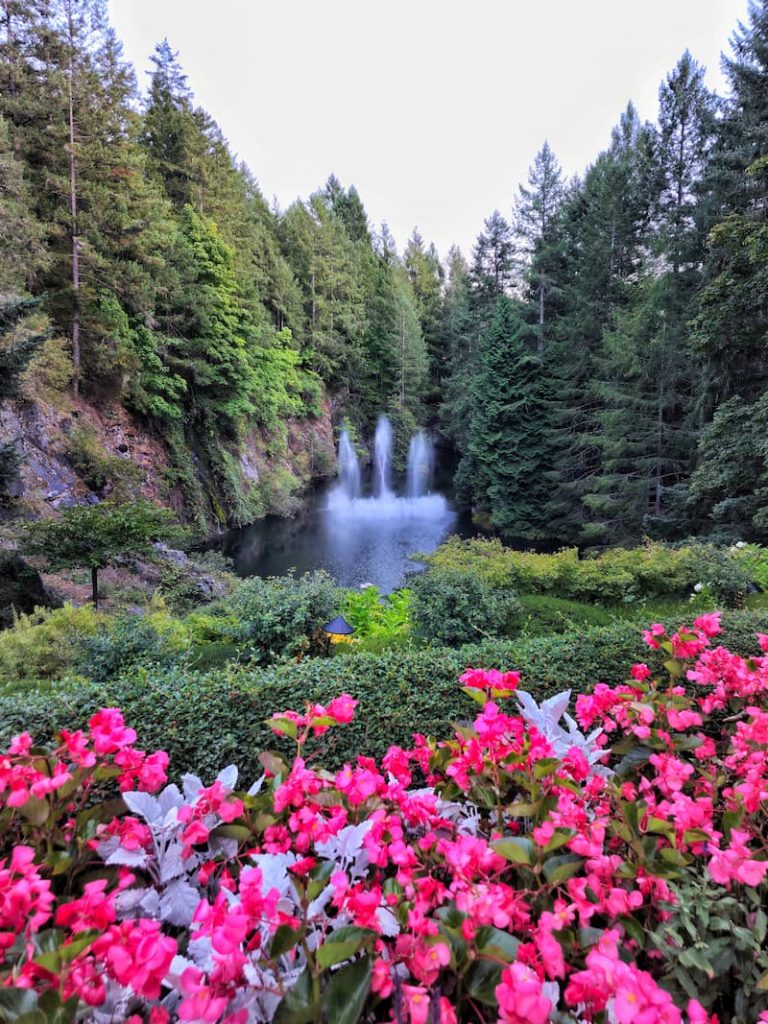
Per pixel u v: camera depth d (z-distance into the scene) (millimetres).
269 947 845
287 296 23562
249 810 1302
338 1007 788
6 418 10188
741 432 8891
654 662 2633
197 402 15891
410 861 1051
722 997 1049
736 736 1579
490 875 1067
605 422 13383
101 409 13133
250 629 4848
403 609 6309
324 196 34781
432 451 28203
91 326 12641
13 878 1002
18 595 6930
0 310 7348
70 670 4074
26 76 12508
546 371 16656
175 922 1062
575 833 1059
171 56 19906
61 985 747
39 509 9852
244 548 14906
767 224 7727
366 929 847
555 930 938
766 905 1153
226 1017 775
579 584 6164
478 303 23969
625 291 14797
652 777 1729
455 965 817
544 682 2518
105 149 13180
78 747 1232
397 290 29219
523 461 16359
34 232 10867
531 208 20453
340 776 1234
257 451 19328
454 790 1438
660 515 12062
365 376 28094
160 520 7824
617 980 773
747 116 9961
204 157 19406
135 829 1171
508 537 16375
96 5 13750
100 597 8641
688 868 1184
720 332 8883
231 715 2254
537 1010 715
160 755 1349
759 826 1312
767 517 8359
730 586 6043
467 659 2701
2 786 1110
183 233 16438
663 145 16109
